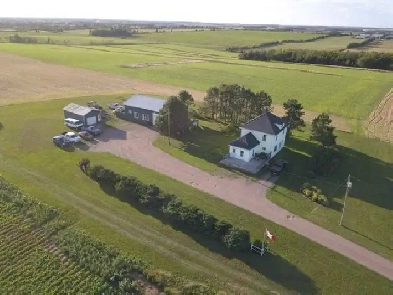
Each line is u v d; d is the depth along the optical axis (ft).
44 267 118.32
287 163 198.18
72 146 213.46
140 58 545.85
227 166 193.47
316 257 128.88
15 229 136.15
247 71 467.11
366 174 192.13
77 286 111.34
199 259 125.49
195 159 201.05
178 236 136.67
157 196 152.46
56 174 179.93
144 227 141.18
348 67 533.14
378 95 358.23
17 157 197.06
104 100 311.68
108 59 523.70
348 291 114.83
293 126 234.99
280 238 138.00
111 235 135.44
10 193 158.61
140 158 200.64
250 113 252.21
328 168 189.16
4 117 258.78
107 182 169.89
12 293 108.06
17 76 394.73
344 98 344.69
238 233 128.77
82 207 152.66
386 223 149.89
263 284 116.16
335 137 217.56
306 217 152.05
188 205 145.18
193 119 249.96
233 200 162.50
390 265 126.62
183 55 602.03
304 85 394.52
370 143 235.81
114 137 229.45
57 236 133.08
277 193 169.48
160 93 344.69
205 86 377.71
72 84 368.89
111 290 110.32
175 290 110.63
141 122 256.73
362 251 132.98
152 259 124.36
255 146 197.06
